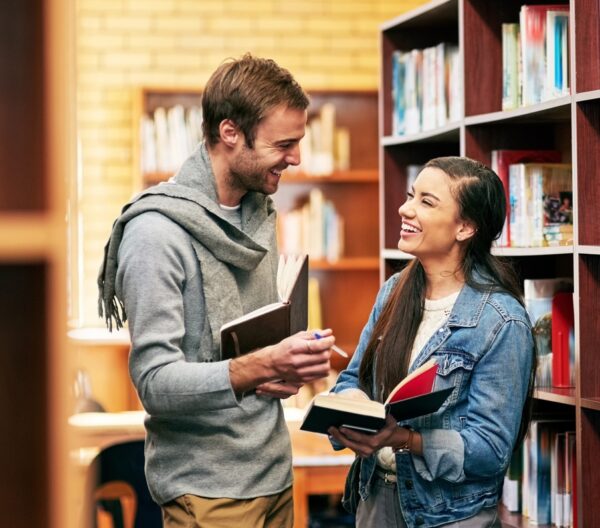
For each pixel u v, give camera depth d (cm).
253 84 223
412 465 241
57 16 97
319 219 639
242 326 212
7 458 103
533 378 252
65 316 97
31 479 103
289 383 223
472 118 334
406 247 250
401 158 411
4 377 100
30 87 99
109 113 681
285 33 699
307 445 394
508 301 245
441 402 224
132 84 684
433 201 246
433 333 246
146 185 639
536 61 311
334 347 219
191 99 654
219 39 693
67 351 98
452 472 232
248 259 228
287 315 218
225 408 210
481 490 241
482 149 340
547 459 312
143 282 214
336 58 702
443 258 251
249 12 695
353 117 674
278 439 236
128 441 346
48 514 101
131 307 215
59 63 97
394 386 248
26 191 99
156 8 688
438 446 232
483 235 250
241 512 225
